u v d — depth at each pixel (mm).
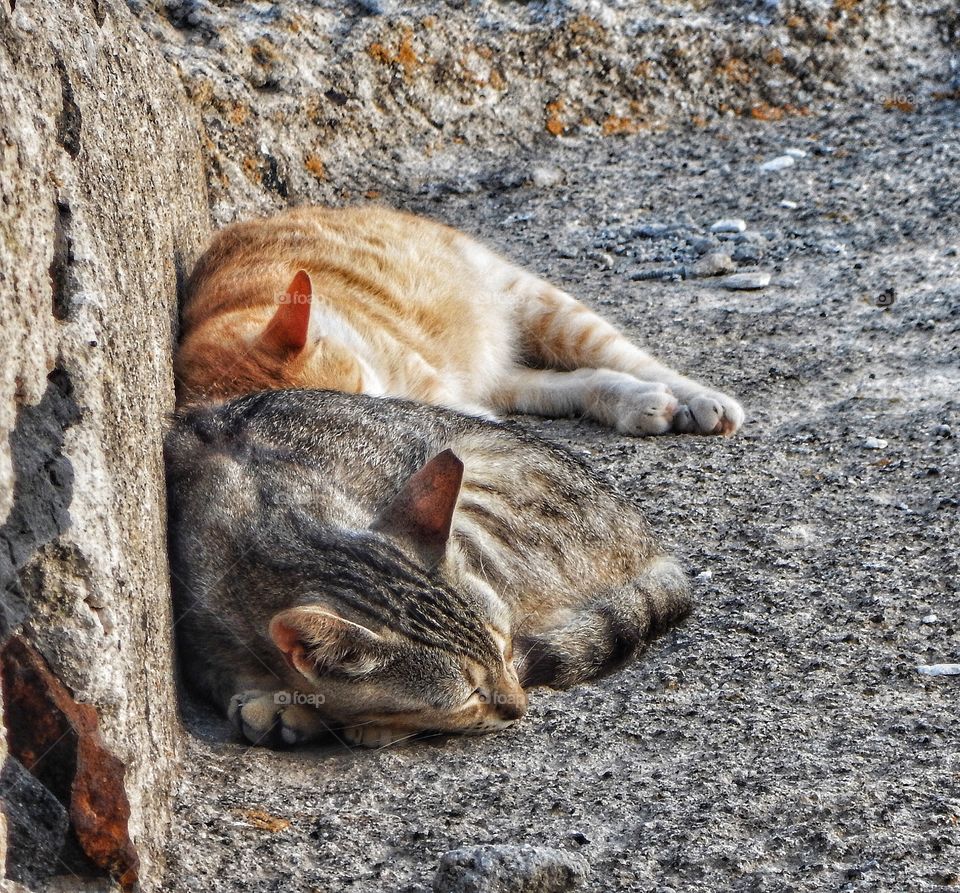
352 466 5820
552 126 13148
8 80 3842
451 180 12406
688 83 13625
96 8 6051
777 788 4559
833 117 13578
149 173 6637
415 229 9211
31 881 3482
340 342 7418
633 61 13477
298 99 11836
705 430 8141
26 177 3854
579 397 8664
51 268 4078
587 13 13391
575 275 10875
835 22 14008
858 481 7258
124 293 4824
